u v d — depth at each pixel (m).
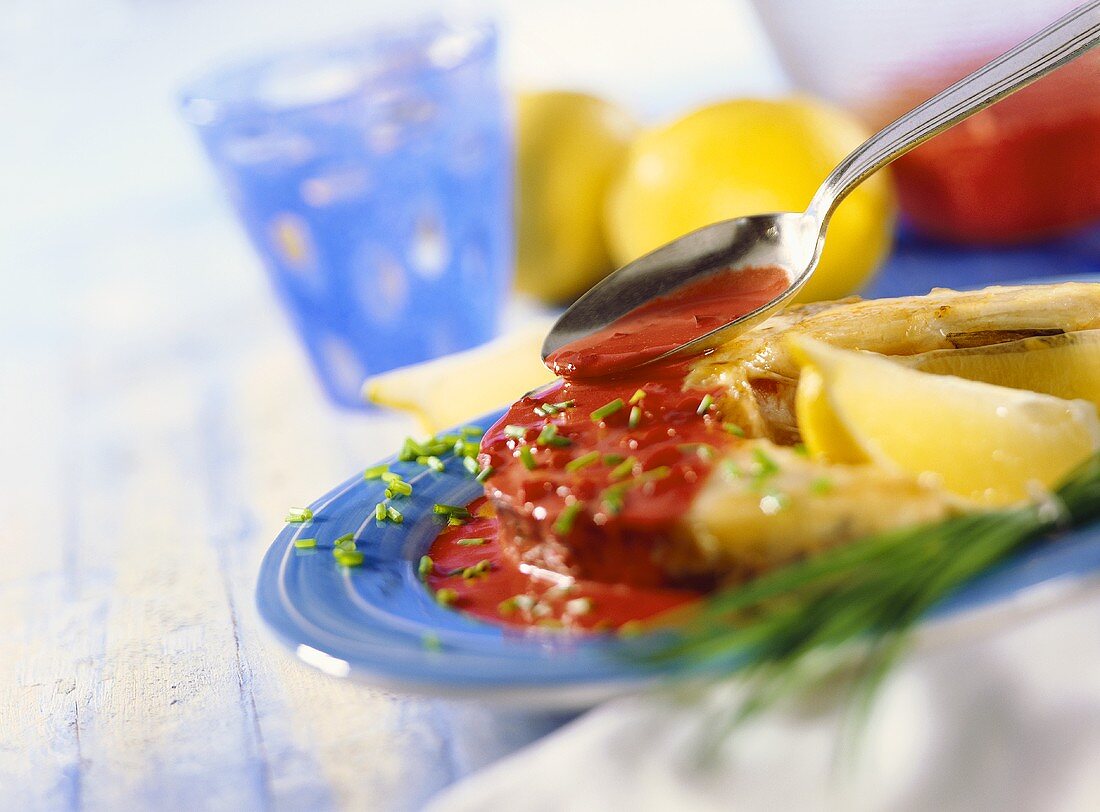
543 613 0.52
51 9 1.07
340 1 1.07
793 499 0.50
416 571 0.54
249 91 0.77
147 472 0.72
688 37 1.04
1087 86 0.72
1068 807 0.44
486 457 0.55
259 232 0.74
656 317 0.60
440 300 0.75
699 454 0.53
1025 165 0.74
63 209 1.10
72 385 0.83
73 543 0.67
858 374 0.53
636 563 0.52
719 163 0.72
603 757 0.47
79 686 0.58
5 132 1.08
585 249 0.79
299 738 0.54
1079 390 0.55
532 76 1.07
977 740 0.45
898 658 0.45
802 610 0.44
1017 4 0.72
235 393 0.78
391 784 0.52
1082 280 0.60
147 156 1.09
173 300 0.92
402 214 0.73
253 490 0.68
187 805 0.52
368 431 0.72
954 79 0.75
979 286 0.74
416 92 0.72
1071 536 0.46
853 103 0.78
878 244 0.72
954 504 0.50
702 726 0.47
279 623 0.51
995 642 0.47
